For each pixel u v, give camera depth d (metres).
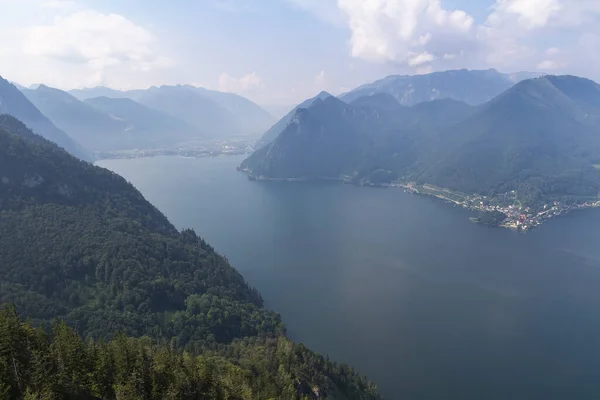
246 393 132.38
